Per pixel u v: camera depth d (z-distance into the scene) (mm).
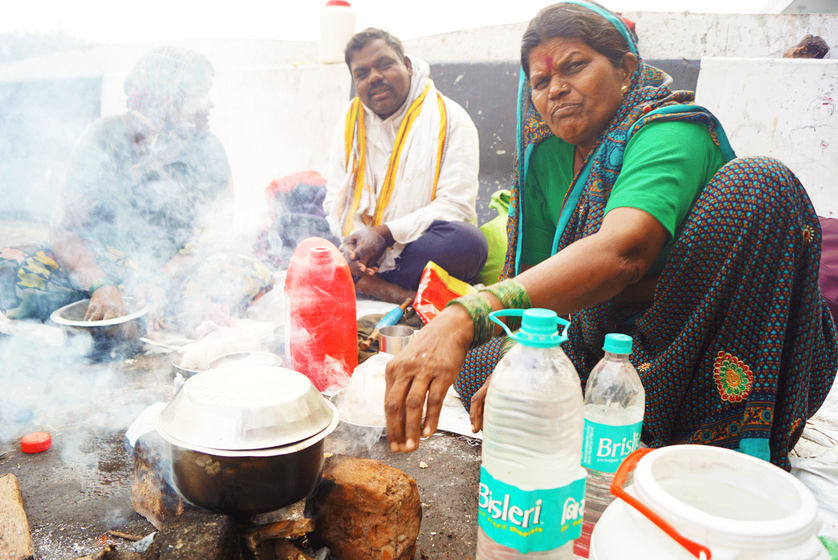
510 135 3309
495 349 1585
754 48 3277
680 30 3318
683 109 1325
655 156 1257
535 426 814
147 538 991
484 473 814
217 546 817
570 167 1702
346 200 3102
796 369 1224
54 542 1050
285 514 1061
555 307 1021
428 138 2895
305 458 907
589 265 1045
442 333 887
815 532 585
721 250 1216
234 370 1045
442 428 1617
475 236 2734
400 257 2846
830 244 2361
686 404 1354
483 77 3357
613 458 974
